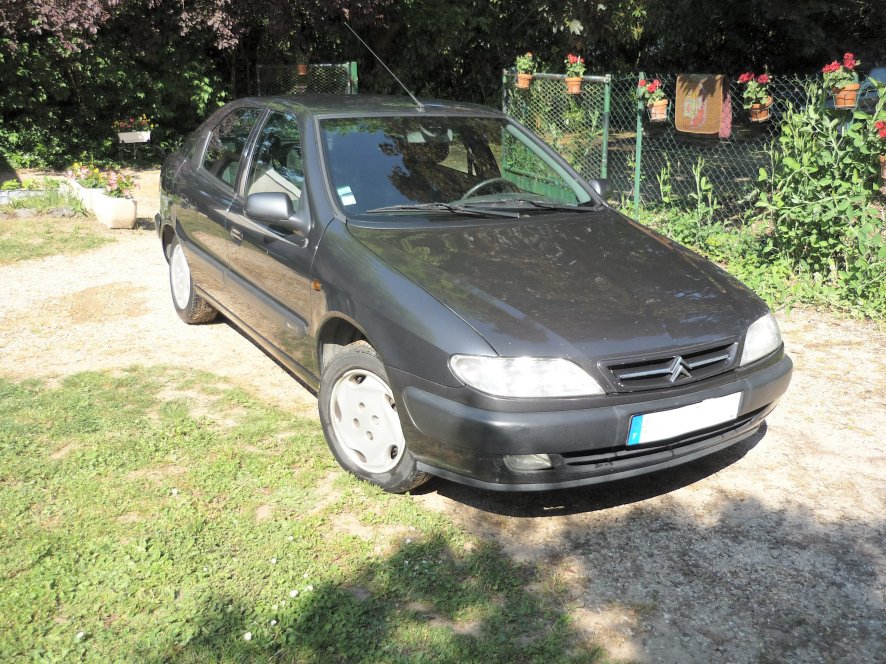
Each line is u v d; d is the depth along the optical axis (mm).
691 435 3236
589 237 3949
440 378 3031
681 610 2846
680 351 3143
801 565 3107
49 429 4066
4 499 3400
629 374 3035
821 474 3799
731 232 7594
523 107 10078
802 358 5250
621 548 3207
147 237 8477
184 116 15195
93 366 4984
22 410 4266
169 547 3092
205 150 5414
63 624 2672
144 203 10586
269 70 14734
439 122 4535
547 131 9562
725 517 3436
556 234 3924
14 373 4836
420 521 3314
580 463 3049
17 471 3631
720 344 3273
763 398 3404
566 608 2836
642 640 2693
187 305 5660
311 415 4340
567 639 2680
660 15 17375
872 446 4070
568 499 3562
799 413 4453
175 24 13891
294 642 2613
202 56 14906
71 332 5594
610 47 19297
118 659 2527
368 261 3504
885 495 3613
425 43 17312
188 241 5348
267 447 3934
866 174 6188
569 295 3314
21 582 2865
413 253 3541
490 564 3061
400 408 3211
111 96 14078
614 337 3086
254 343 5453
